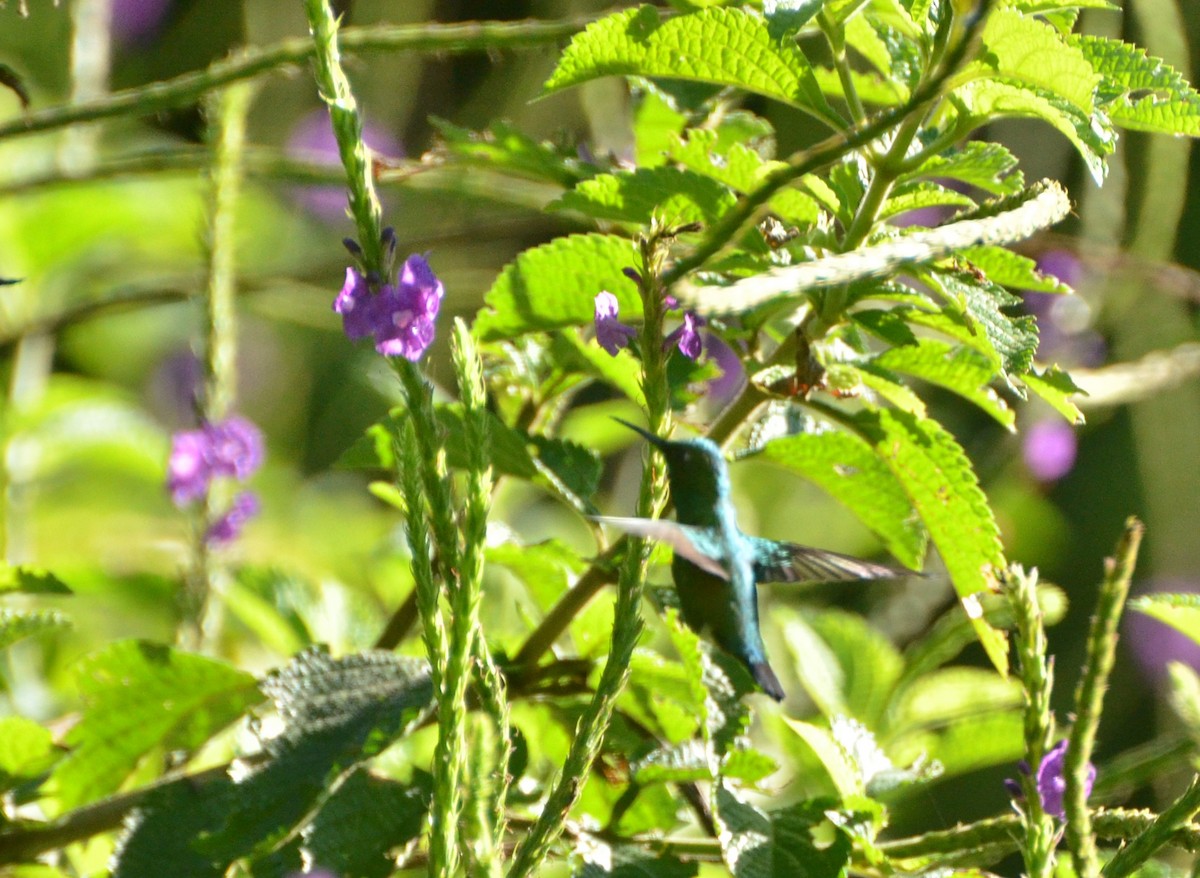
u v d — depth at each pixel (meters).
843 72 1.65
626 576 1.58
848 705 1.81
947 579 1.97
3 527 1.91
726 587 1.69
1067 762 1.59
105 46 1.96
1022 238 1.57
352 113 1.58
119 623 1.94
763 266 1.65
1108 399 1.93
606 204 1.67
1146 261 1.98
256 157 1.87
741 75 1.64
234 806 1.63
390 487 1.73
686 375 1.73
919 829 1.97
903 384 1.66
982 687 1.81
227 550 1.82
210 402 1.81
